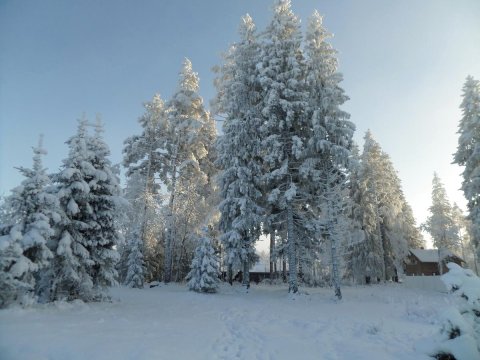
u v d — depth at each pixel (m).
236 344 8.47
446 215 42.31
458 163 27.16
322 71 22.55
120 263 33.75
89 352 6.49
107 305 14.28
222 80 28.19
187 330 9.64
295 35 24.05
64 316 10.37
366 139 40.78
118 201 15.08
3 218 11.29
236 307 15.95
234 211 23.23
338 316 13.48
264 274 60.69
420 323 12.00
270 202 22.09
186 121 32.47
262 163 25.83
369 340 9.24
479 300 7.37
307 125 23.36
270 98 21.91
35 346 6.61
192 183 33.44
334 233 21.05
